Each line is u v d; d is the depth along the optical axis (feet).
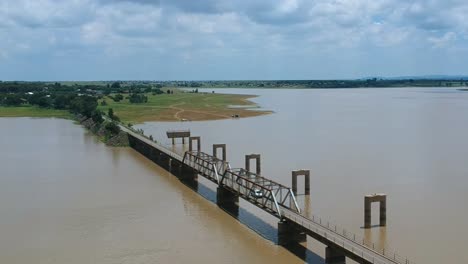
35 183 275.39
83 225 200.44
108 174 302.04
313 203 221.87
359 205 218.38
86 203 233.35
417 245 169.78
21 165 330.54
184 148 389.60
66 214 215.51
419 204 219.00
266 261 161.79
